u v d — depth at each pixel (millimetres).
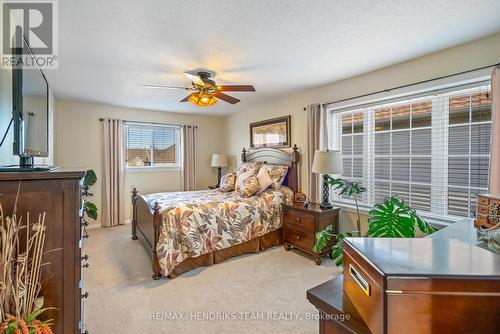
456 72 2357
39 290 1146
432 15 1839
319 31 2055
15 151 1317
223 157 5473
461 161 2475
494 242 1176
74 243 1238
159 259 2625
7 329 972
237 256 3334
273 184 3908
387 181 3070
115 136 4723
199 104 3033
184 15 1807
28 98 1549
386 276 697
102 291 2459
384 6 1730
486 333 692
